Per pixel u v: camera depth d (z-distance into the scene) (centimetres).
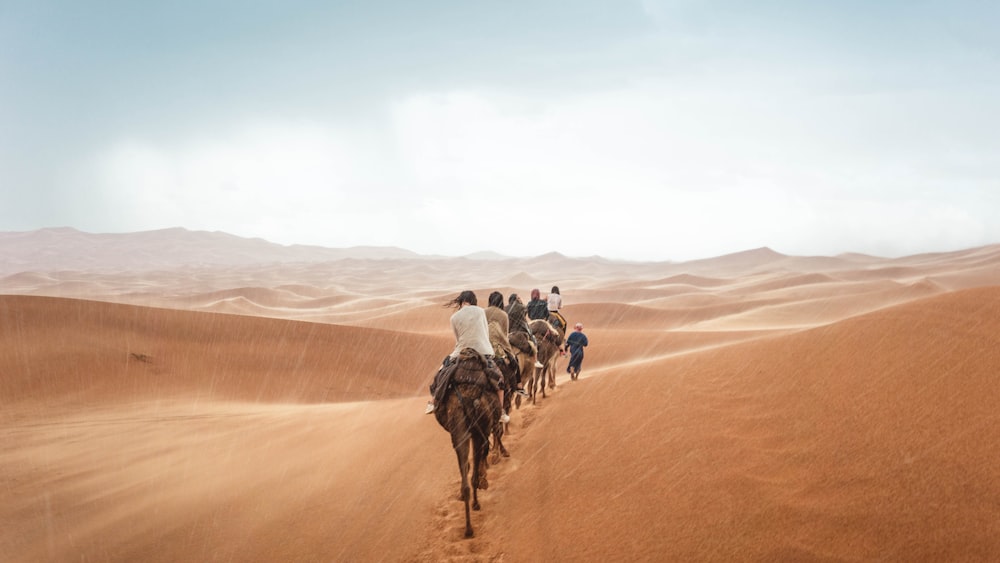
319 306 13262
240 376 3384
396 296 14900
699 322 6944
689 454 741
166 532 803
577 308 7950
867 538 484
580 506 704
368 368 3934
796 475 607
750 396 858
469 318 827
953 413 604
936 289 7231
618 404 1075
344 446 1195
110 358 3139
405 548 686
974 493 487
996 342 698
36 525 869
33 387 2645
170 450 1316
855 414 679
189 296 14475
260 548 730
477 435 747
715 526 568
